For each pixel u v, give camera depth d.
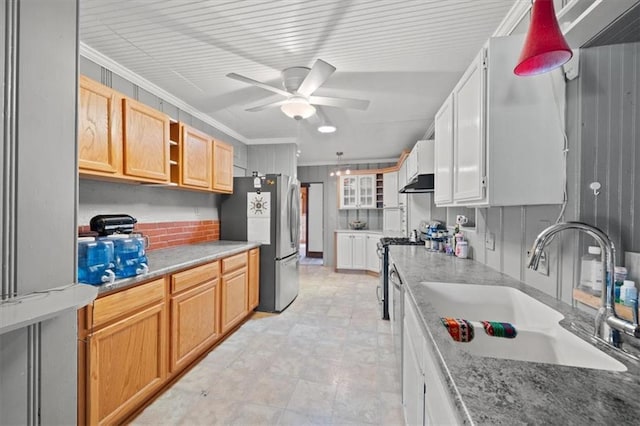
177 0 1.56
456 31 1.83
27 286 0.87
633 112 0.95
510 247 1.62
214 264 2.45
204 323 2.30
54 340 0.95
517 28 1.67
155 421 1.59
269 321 3.10
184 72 2.42
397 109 3.18
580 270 1.07
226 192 3.33
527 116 1.17
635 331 0.71
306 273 5.72
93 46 2.04
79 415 1.34
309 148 5.17
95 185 2.12
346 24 1.76
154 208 2.69
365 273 5.71
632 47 0.96
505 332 1.07
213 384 1.93
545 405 0.55
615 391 0.59
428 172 3.18
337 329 2.87
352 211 6.34
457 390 0.60
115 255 1.54
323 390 1.87
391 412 1.66
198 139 2.74
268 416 1.63
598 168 1.02
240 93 2.85
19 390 0.86
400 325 1.79
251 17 1.71
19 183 0.85
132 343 1.60
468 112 1.42
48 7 0.92
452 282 1.50
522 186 1.17
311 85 2.10
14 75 0.83
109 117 1.80
